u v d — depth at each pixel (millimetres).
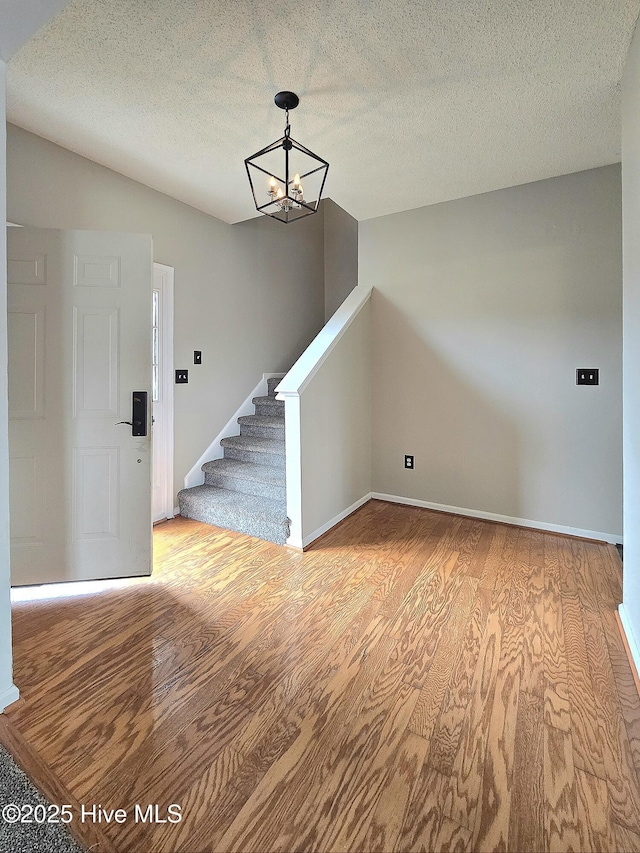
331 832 1080
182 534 3107
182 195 3225
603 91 2000
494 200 3141
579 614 2051
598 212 2789
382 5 1521
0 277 1485
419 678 1630
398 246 3572
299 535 2820
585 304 2865
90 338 2320
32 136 2412
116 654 1767
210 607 2133
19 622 1999
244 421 3988
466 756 1292
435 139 2424
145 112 2188
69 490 2332
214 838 1066
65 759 1279
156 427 3311
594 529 2928
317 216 5113
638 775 1226
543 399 3047
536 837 1066
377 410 3789
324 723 1418
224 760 1280
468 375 3328
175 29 1634
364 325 3631
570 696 1530
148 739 1352
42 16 1284
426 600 2189
